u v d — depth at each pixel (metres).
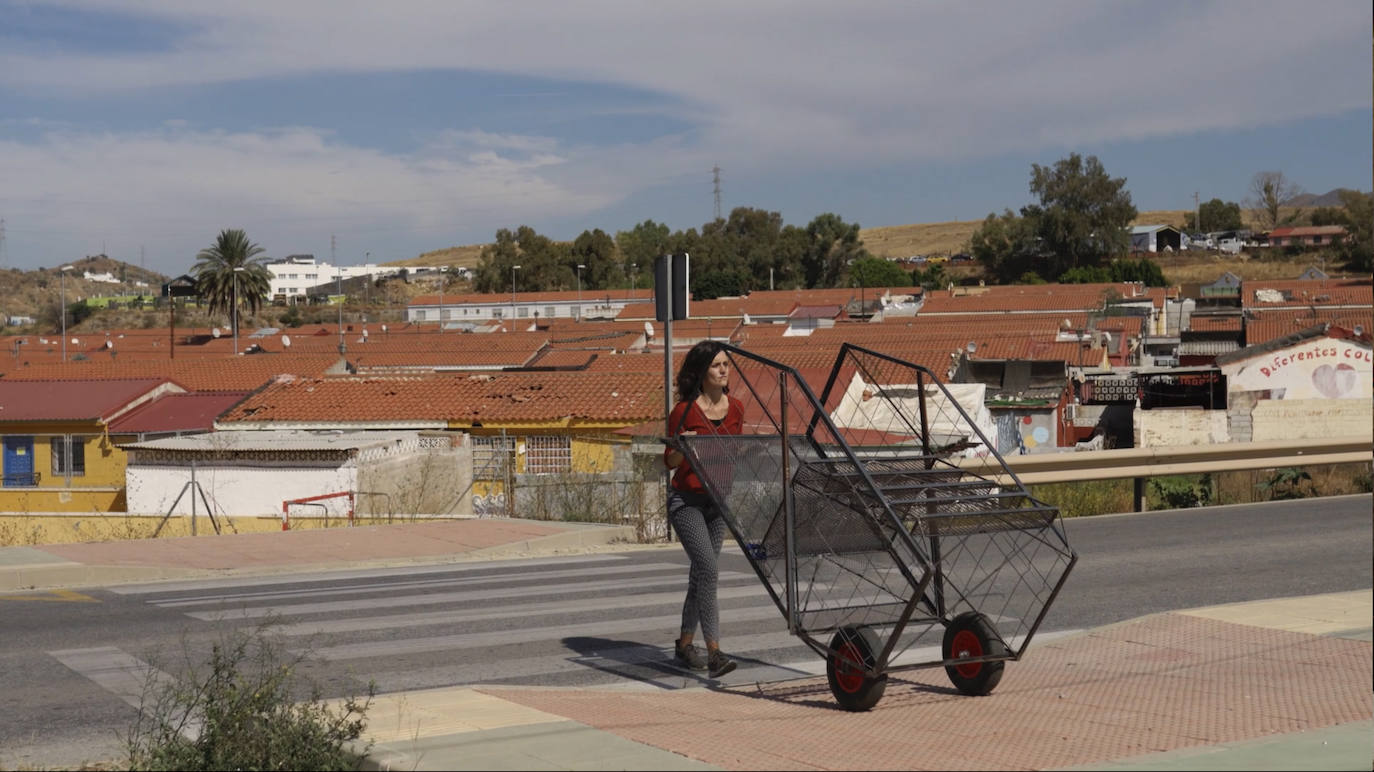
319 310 154.62
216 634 9.69
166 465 24.88
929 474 7.32
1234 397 44.16
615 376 37.31
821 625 7.48
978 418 37.66
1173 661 8.07
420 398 36.34
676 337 74.62
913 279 155.38
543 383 37.06
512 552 14.96
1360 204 157.00
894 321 76.25
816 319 92.56
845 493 7.06
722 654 8.03
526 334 70.00
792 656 8.89
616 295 126.75
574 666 8.57
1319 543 14.80
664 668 8.50
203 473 24.50
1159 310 87.62
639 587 12.03
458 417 34.47
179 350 73.56
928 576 6.64
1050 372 47.19
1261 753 5.57
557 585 12.20
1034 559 13.32
